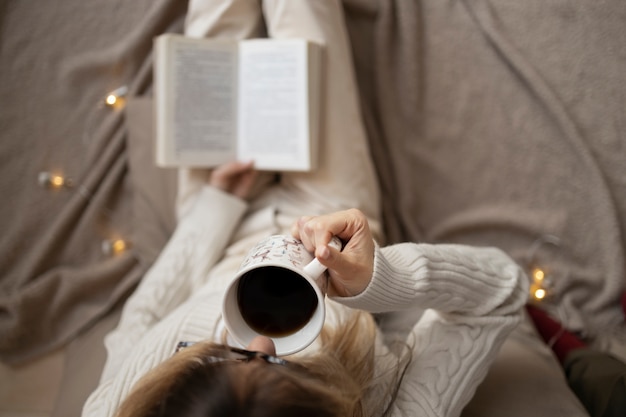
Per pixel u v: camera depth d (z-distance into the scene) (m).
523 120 1.26
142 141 1.34
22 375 1.31
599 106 1.21
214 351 0.56
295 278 0.59
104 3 1.37
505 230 1.29
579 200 1.23
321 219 0.58
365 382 0.70
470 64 1.29
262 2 1.21
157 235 1.35
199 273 1.08
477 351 0.75
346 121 1.15
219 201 1.13
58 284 1.34
